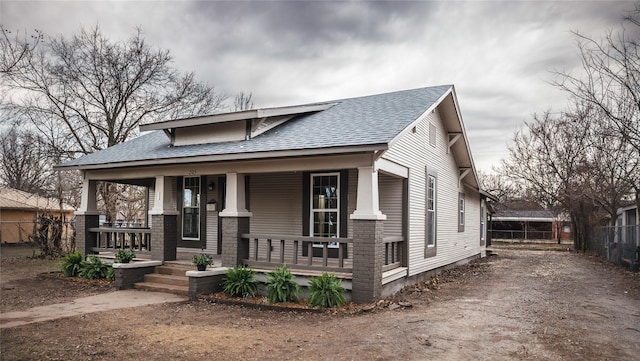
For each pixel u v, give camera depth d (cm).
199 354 595
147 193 1741
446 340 653
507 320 783
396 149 1064
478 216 2198
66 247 2105
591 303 964
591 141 1920
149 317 818
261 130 1162
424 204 1284
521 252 2927
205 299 965
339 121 1139
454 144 1578
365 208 919
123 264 1115
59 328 732
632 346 637
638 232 1655
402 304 895
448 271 1551
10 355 586
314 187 1191
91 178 1380
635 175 1566
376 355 586
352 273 929
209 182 1415
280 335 690
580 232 3091
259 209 1331
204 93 2830
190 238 1443
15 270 1585
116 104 2600
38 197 2850
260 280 1011
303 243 1225
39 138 2411
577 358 580
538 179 3130
